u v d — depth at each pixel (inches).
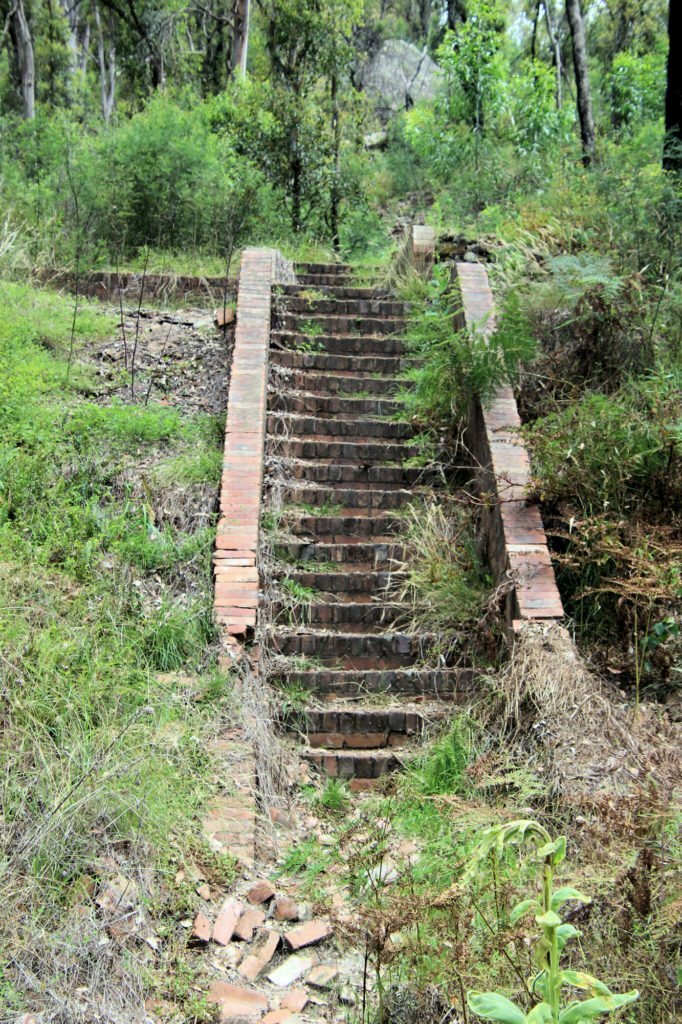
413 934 114.7
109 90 960.3
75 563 200.1
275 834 157.5
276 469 254.1
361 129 525.7
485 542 228.2
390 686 202.1
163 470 234.8
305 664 206.8
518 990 102.4
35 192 406.0
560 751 164.7
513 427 227.1
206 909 132.9
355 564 234.4
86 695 158.7
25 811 132.2
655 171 340.2
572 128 585.0
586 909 112.9
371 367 296.2
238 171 453.7
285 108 492.1
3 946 111.5
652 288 287.9
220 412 273.6
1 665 157.1
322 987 121.1
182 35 876.0
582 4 859.4
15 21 792.9
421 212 568.7
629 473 215.9
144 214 414.9
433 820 155.4
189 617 192.7
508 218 387.2
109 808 135.3
